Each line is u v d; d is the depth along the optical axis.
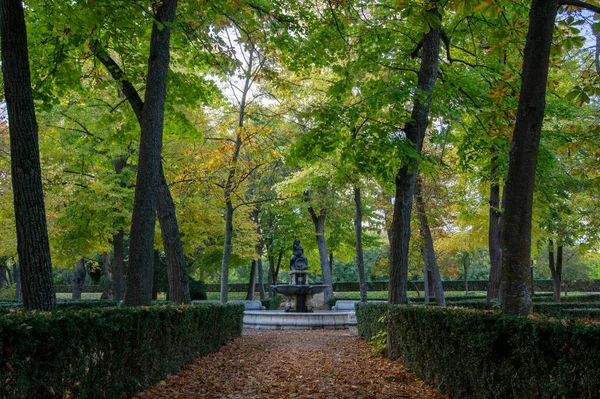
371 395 6.08
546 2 5.29
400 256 9.17
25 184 6.17
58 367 4.02
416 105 9.05
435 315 6.30
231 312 13.12
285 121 17.98
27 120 6.24
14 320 3.58
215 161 14.87
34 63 9.90
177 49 11.71
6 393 3.37
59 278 48.31
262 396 6.05
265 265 52.72
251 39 11.23
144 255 8.10
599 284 47.09
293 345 12.45
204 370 7.99
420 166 9.38
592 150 6.68
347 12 10.17
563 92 11.91
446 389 5.89
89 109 17.09
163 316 6.82
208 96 12.50
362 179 18.42
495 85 10.07
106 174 17.97
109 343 5.00
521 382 4.01
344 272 55.50
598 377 2.98
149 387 6.20
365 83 11.30
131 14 7.42
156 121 8.39
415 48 10.47
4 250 18.61
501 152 10.98
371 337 11.58
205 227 21.48
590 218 19.23
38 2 7.88
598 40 6.71
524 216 5.25
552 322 3.63
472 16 10.16
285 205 25.83
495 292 14.20
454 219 20.33
